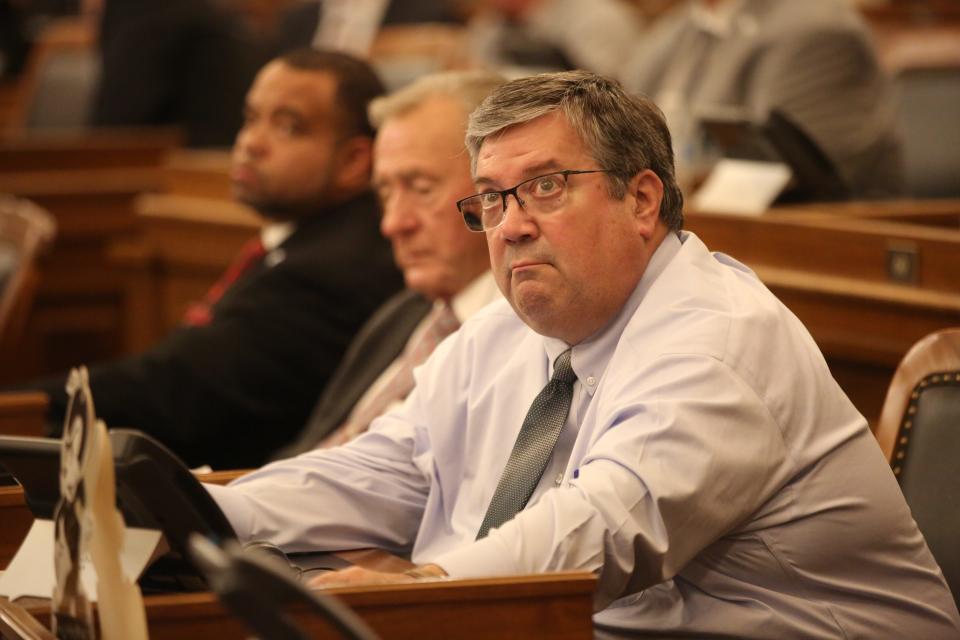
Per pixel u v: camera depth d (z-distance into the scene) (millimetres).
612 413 6043
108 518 4961
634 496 5707
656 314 6320
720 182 13086
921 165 16578
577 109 6273
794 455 6125
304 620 4977
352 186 12461
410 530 7512
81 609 5141
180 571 5539
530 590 5145
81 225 19297
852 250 10266
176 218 16469
